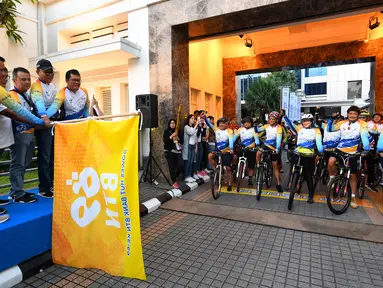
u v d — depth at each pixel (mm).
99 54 6309
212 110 10922
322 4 5355
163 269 2734
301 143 4664
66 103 3262
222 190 5840
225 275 2623
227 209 4570
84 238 2609
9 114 2518
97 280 2537
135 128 2271
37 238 2699
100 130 2445
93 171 2516
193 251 3119
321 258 2936
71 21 7730
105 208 2455
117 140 2350
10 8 6516
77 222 2637
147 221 4098
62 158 2721
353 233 3525
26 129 2980
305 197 5234
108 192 2402
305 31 9211
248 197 5281
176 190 5520
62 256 2742
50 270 2711
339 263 2830
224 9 5633
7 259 2430
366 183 5637
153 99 5516
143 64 6602
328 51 9828
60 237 2744
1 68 2590
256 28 6570
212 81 10812
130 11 6691
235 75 11617
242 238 3461
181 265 2812
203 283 2492
